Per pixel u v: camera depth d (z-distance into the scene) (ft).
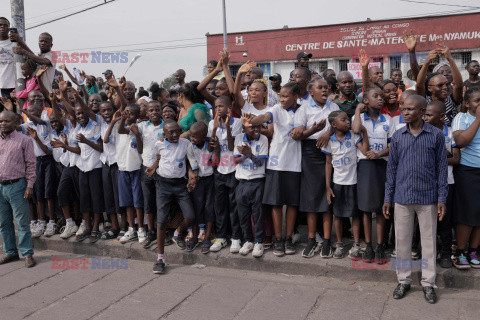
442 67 17.10
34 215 19.20
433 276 11.19
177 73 22.67
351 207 12.90
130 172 15.85
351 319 10.46
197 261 14.74
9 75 22.09
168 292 12.62
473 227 12.19
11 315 11.63
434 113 11.47
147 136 15.26
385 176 12.69
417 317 10.37
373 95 12.45
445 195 10.83
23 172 15.61
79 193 17.20
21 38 20.86
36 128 17.97
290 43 81.76
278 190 13.46
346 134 12.90
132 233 16.37
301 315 10.82
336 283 12.64
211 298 12.07
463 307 10.74
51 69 20.30
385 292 11.83
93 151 16.47
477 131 11.75
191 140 14.19
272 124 13.83
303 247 14.49
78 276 14.33
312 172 13.42
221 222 14.82
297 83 13.85
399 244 11.46
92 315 11.41
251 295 12.14
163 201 14.35
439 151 10.86
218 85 14.57
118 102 17.81
